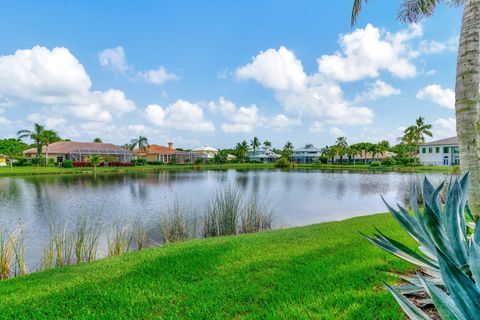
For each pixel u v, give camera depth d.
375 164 54.00
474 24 3.43
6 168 37.62
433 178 20.50
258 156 84.44
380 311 2.31
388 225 6.06
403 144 60.41
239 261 4.01
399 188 21.53
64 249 6.23
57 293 3.19
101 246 6.90
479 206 3.35
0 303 3.04
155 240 7.73
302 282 3.11
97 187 21.55
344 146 71.69
